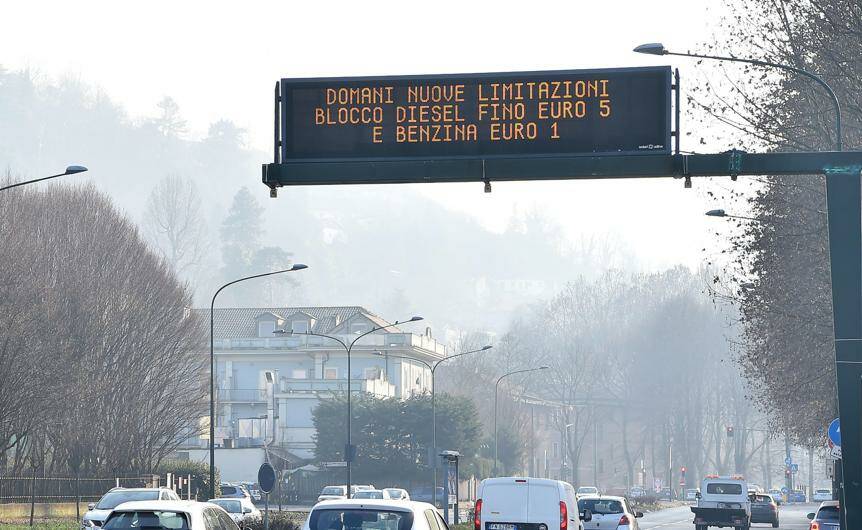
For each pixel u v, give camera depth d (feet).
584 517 200.95
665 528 376.68
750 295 241.35
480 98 114.21
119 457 406.82
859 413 114.73
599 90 113.60
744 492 327.88
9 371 354.33
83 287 397.19
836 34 198.08
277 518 283.38
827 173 115.96
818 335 239.30
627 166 113.50
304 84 115.96
